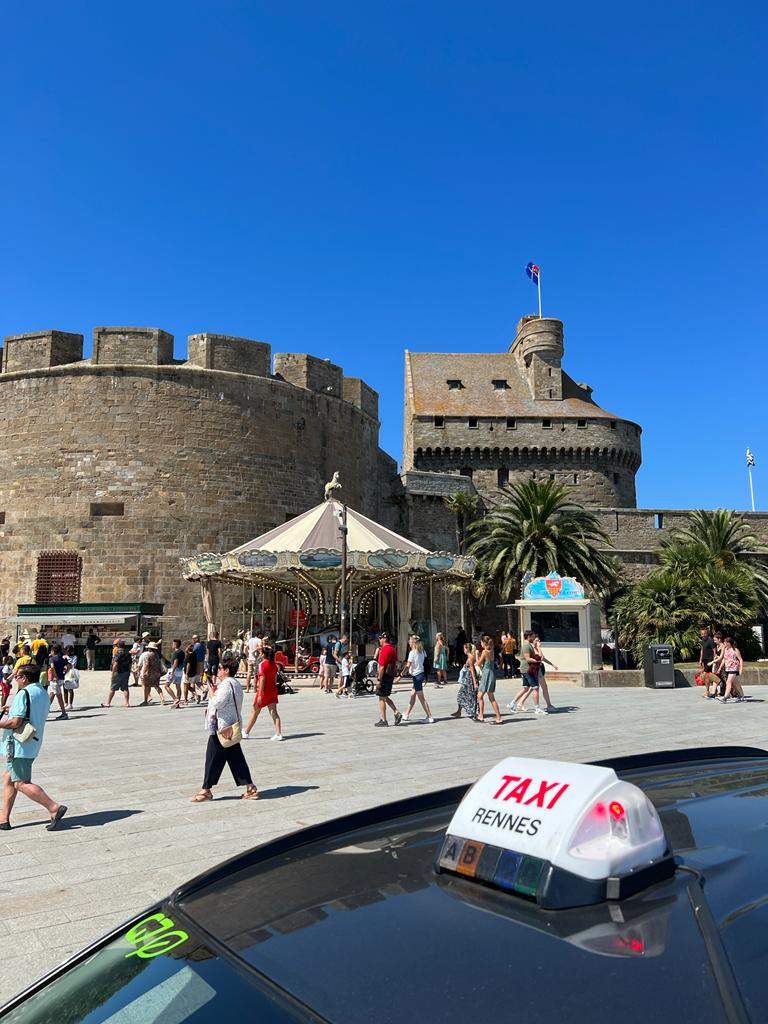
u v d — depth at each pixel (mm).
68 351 35062
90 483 32969
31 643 21781
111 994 1417
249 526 34500
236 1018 1187
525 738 12453
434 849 1714
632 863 1363
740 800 1987
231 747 8227
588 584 36344
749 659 30609
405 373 68750
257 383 35688
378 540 29109
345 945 1306
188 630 32625
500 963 1171
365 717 16000
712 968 1086
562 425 61938
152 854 6250
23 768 7160
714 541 39906
